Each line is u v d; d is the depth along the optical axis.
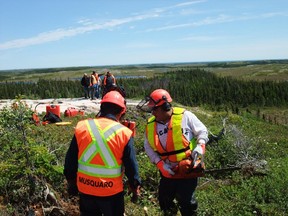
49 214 5.29
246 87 88.38
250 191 6.68
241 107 77.19
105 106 3.73
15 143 5.67
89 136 3.54
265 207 5.95
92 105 21.91
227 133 10.77
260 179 7.46
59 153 7.35
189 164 4.31
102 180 3.49
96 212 3.73
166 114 4.44
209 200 6.28
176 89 77.88
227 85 86.69
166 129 4.45
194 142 4.52
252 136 13.93
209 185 7.30
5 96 73.69
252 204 6.05
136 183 3.62
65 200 5.71
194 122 4.48
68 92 73.25
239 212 5.85
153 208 5.96
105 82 20.88
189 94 75.31
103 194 3.52
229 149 9.06
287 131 21.36
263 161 8.73
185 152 4.42
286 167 8.52
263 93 82.38
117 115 3.76
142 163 7.82
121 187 3.64
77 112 17.58
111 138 3.52
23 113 5.64
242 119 21.69
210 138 9.59
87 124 3.63
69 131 12.24
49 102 23.47
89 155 3.51
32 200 5.32
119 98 3.77
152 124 4.55
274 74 173.38
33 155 5.46
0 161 5.61
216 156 8.91
